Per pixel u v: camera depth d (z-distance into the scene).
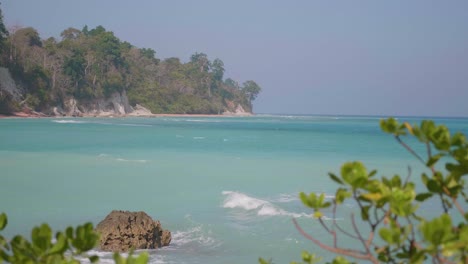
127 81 138.50
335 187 19.20
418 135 2.47
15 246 2.33
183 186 19.17
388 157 31.23
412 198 2.36
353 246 10.87
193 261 10.10
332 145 41.53
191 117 156.88
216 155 31.23
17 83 101.44
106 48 131.50
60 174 21.56
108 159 27.53
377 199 2.42
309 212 14.27
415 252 2.33
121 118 118.62
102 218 13.86
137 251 10.70
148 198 16.78
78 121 87.19
